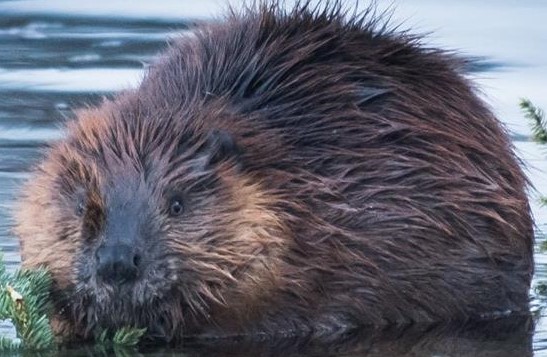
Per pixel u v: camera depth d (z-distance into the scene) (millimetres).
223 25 34750
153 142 30625
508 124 44406
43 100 47094
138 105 31859
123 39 54250
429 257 32562
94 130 31047
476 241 33125
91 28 56031
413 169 32531
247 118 32000
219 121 31453
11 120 45062
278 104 32656
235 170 30781
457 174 33031
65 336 31422
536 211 38688
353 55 33812
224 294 30688
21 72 50250
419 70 34125
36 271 30672
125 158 30453
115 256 29406
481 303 33312
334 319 31938
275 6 34969
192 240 30188
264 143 31469
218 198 30469
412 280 32406
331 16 34781
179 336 31234
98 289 29875
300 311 31531
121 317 30766
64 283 30719
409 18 53062
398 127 32812
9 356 30500
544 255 36906
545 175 40562
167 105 31719
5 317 30547
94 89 47969
